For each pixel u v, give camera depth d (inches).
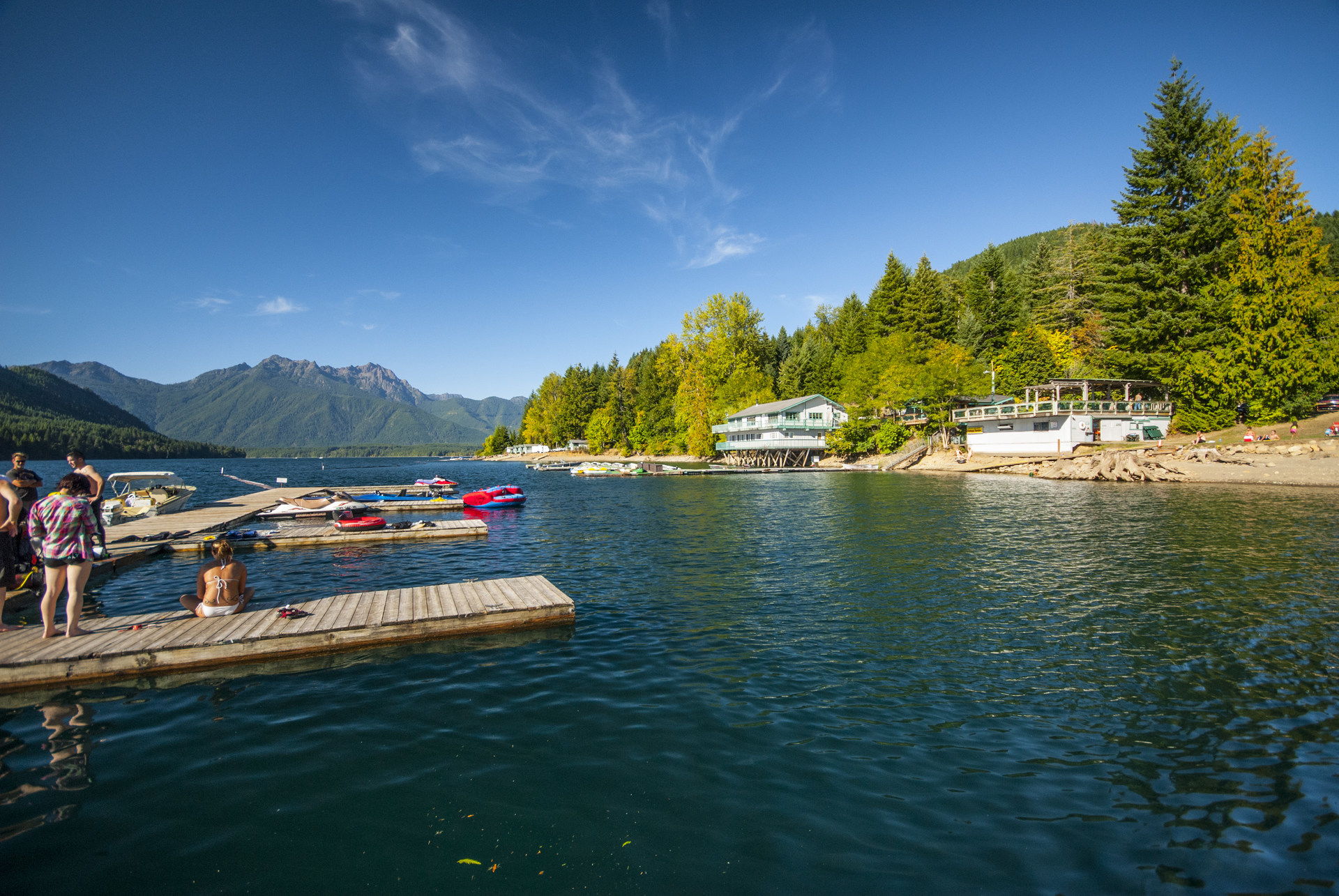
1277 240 1814.7
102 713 299.4
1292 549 677.9
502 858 186.7
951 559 675.4
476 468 4311.0
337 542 833.5
